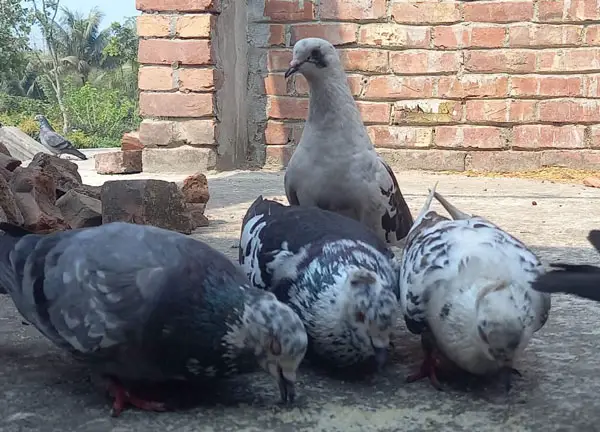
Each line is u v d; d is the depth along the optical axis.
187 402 1.23
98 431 1.14
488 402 1.24
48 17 17.52
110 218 2.25
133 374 1.20
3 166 2.29
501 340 1.15
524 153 3.63
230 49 3.63
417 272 1.28
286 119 3.74
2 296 1.80
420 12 3.60
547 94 3.59
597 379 1.32
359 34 3.63
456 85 3.62
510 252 1.27
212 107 3.53
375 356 1.27
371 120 3.68
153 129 3.57
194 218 2.47
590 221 2.61
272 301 1.15
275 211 1.52
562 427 1.15
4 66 13.01
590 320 1.65
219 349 1.13
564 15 3.53
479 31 3.58
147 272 1.15
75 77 21.03
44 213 2.15
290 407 1.21
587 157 3.60
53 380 1.32
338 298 1.27
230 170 3.69
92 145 15.16
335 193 2.08
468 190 3.20
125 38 21.41
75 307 1.17
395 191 2.14
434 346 1.32
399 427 1.15
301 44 2.08
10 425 1.15
